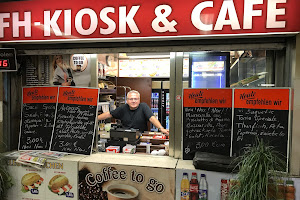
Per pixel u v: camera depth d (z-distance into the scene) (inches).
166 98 214.7
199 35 88.9
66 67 112.3
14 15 103.0
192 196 88.0
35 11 101.1
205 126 96.2
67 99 109.7
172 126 101.4
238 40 92.1
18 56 115.8
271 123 88.9
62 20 99.0
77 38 98.7
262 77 101.6
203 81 104.1
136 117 139.6
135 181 92.9
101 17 95.7
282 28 82.5
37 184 101.7
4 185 101.8
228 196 83.7
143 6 92.3
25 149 110.0
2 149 112.0
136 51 101.1
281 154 87.6
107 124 147.8
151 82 212.8
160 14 91.1
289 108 87.0
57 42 104.8
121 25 94.6
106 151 111.3
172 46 97.7
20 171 103.0
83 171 97.0
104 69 154.0
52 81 114.2
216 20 87.0
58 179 99.6
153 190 91.6
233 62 122.7
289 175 81.8
